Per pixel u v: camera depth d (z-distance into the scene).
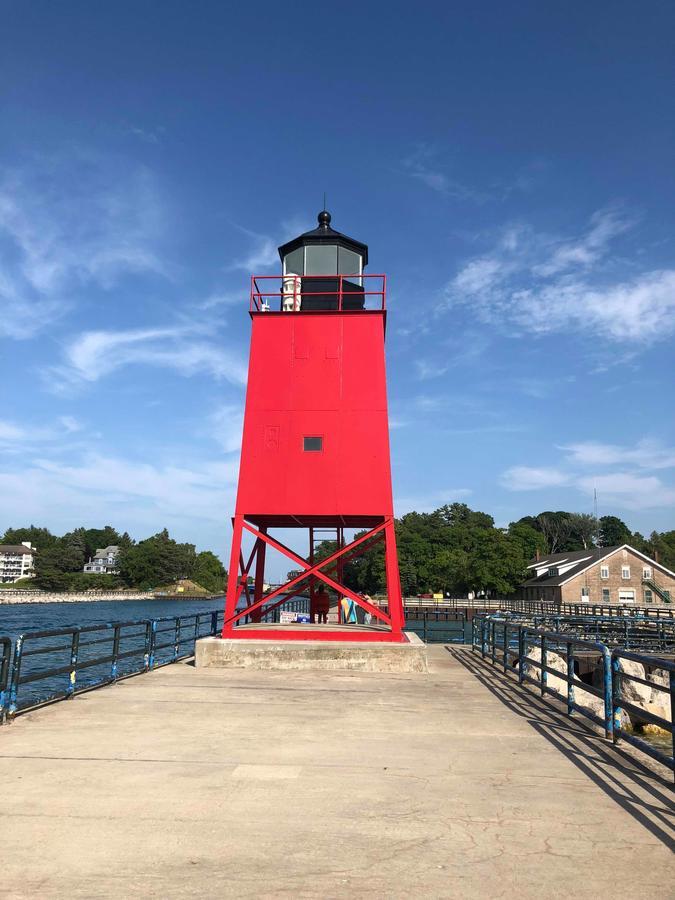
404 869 4.41
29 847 4.69
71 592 134.88
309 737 8.33
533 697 11.92
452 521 133.50
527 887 4.16
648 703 18.73
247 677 13.88
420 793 6.09
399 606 16.14
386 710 10.33
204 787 6.15
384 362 17.34
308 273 18.72
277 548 16.56
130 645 38.56
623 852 4.76
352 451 16.80
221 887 4.09
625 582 65.31
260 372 17.38
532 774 6.79
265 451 16.86
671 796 6.09
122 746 7.71
